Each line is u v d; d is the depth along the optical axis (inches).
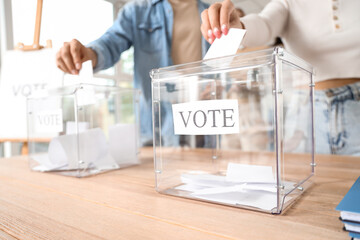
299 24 51.8
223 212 21.5
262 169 23.6
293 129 35.8
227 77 27.0
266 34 47.4
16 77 77.7
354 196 19.0
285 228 18.8
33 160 39.3
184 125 25.9
